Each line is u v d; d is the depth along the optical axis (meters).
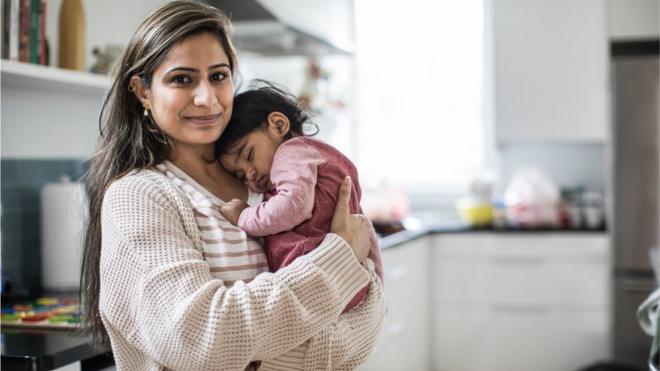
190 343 1.27
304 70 4.32
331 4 4.93
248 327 1.28
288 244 1.46
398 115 5.38
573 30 4.54
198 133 1.44
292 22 3.35
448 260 4.46
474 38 5.25
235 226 1.47
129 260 1.33
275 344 1.32
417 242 4.21
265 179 1.57
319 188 1.51
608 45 4.36
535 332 4.38
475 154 5.28
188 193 1.46
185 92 1.42
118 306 1.36
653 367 1.87
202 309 1.27
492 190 4.60
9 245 2.55
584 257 4.31
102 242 1.40
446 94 5.30
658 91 4.18
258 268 1.46
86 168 2.87
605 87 4.51
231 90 1.49
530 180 4.53
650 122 4.19
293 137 1.61
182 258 1.32
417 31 5.32
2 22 2.22
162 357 1.31
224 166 1.58
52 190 2.58
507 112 4.63
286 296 1.31
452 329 4.47
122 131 1.51
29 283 2.64
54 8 2.64
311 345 1.40
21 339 1.92
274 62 4.25
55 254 2.59
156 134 1.51
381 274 1.60
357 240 1.51
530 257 4.37
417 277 4.21
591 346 4.32
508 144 5.05
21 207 2.60
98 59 2.72
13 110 2.52
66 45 2.53
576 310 4.33
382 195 4.39
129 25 3.07
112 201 1.39
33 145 2.62
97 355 1.96
